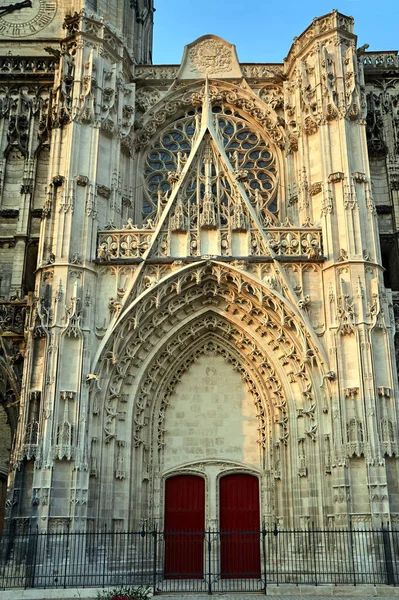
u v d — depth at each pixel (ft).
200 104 137.08
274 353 110.93
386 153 133.08
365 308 104.53
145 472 108.37
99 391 104.47
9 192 132.98
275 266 110.42
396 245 126.00
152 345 112.37
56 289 105.60
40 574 90.53
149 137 134.10
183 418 113.80
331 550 95.91
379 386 100.73
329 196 112.78
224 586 96.32
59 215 110.52
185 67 139.13
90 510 98.73
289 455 105.91
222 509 109.29
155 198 131.54
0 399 112.27
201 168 121.39
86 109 118.11
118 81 124.98
